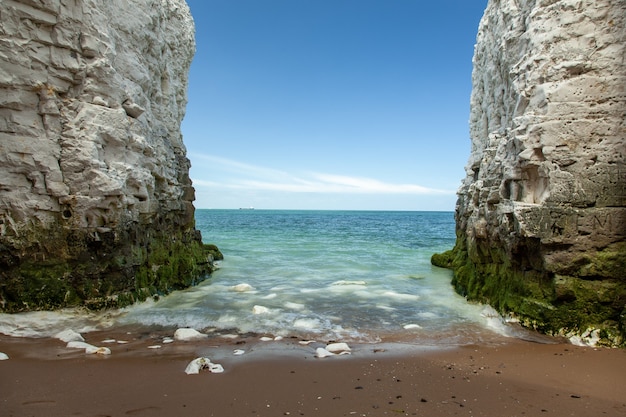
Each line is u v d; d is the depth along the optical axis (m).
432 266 16.69
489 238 9.81
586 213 7.13
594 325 6.99
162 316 8.45
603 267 7.00
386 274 14.62
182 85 14.70
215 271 14.88
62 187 7.71
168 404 4.39
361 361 6.00
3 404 4.22
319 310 9.30
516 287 8.28
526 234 7.47
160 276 10.52
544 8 8.08
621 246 6.98
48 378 4.99
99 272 8.13
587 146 7.30
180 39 14.34
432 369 5.72
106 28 8.46
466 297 10.59
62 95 7.87
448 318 8.72
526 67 8.21
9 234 7.38
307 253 21.06
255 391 4.82
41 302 7.57
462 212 14.24
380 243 27.36
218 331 7.60
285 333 7.56
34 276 7.55
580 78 7.47
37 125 7.58
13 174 7.42
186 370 5.40
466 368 5.78
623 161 7.11
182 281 11.66
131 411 4.18
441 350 6.63
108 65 8.30
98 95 8.28
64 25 7.69
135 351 6.28
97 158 8.02
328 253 21.14
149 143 10.14
